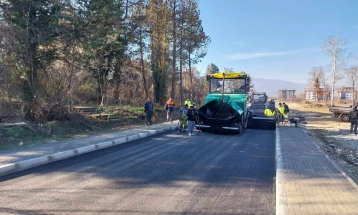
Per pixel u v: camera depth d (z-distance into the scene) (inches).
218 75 692.1
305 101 2709.2
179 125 653.9
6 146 397.1
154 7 967.0
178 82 1338.6
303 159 370.9
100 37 691.4
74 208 203.8
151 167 324.8
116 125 687.7
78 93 728.3
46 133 497.4
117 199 223.1
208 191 247.6
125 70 985.5
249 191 250.2
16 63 524.7
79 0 624.4
